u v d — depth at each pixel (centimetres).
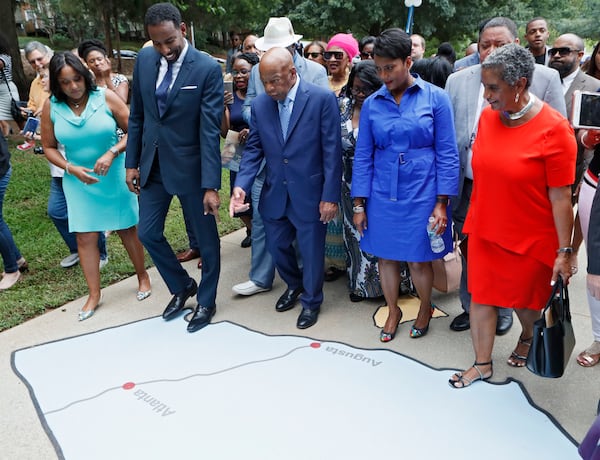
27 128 403
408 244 272
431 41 2139
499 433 225
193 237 425
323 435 225
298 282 347
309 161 294
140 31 2605
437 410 240
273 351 293
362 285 343
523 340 268
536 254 227
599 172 236
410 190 265
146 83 287
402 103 258
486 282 240
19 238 473
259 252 362
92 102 321
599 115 211
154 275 402
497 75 201
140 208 312
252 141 313
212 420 236
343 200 335
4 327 325
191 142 292
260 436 226
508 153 217
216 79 284
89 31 2150
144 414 242
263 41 368
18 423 238
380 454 214
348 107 320
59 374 275
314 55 464
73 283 389
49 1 2061
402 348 294
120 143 328
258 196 344
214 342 304
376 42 247
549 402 245
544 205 220
